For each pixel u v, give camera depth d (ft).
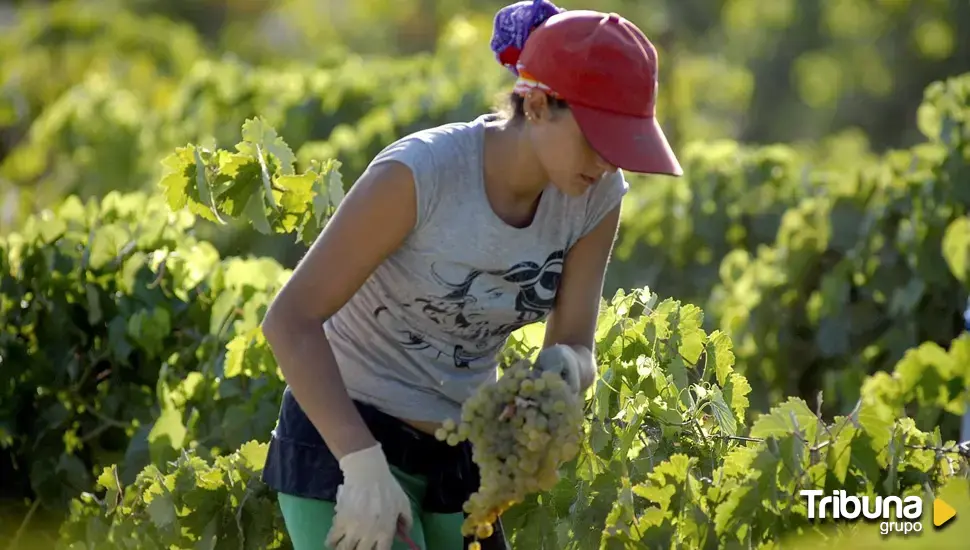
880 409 35.32
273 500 35.29
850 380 57.82
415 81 95.25
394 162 26.40
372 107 92.12
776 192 73.00
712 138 202.69
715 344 38.40
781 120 220.64
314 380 26.43
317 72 100.53
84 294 48.93
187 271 49.34
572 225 28.30
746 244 72.64
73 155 102.73
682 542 31.12
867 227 60.59
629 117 25.93
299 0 237.86
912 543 29.63
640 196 74.90
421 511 29.76
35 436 48.29
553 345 29.76
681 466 31.40
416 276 27.53
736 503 30.76
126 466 43.01
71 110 104.12
